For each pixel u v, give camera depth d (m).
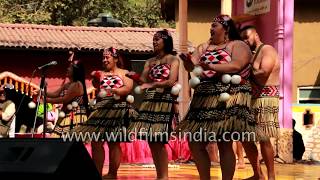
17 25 16.62
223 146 4.82
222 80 4.78
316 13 17.11
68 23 24.27
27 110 14.26
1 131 10.55
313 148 12.02
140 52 15.37
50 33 16.31
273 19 9.96
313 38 17.09
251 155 6.15
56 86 15.24
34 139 3.12
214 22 4.93
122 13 24.91
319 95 16.98
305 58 17.05
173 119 5.82
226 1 10.48
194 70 4.82
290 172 7.88
